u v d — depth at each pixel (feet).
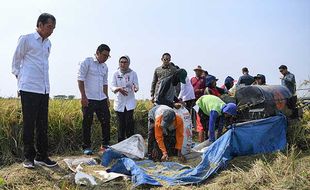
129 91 26.94
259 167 18.52
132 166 19.77
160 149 22.98
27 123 20.25
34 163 21.13
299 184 16.63
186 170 20.24
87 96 24.50
